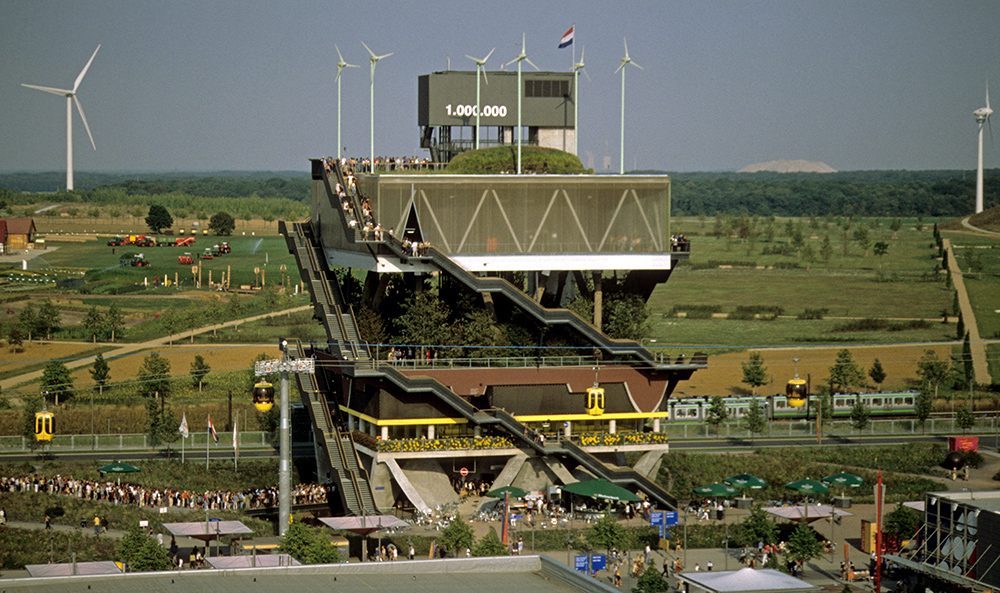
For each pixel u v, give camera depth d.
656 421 141.62
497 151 156.62
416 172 148.12
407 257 132.38
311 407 140.88
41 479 129.75
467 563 79.88
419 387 127.62
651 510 129.00
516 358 135.50
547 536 118.69
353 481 127.62
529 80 166.00
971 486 146.38
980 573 93.50
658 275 148.25
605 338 136.62
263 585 74.56
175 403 176.88
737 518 128.38
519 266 140.25
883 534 114.19
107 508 119.38
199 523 107.12
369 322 139.38
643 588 97.44
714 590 84.44
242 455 152.25
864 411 176.25
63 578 73.31
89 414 165.75
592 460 130.88
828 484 136.12
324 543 99.25
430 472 132.38
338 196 138.25
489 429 133.38
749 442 166.62
